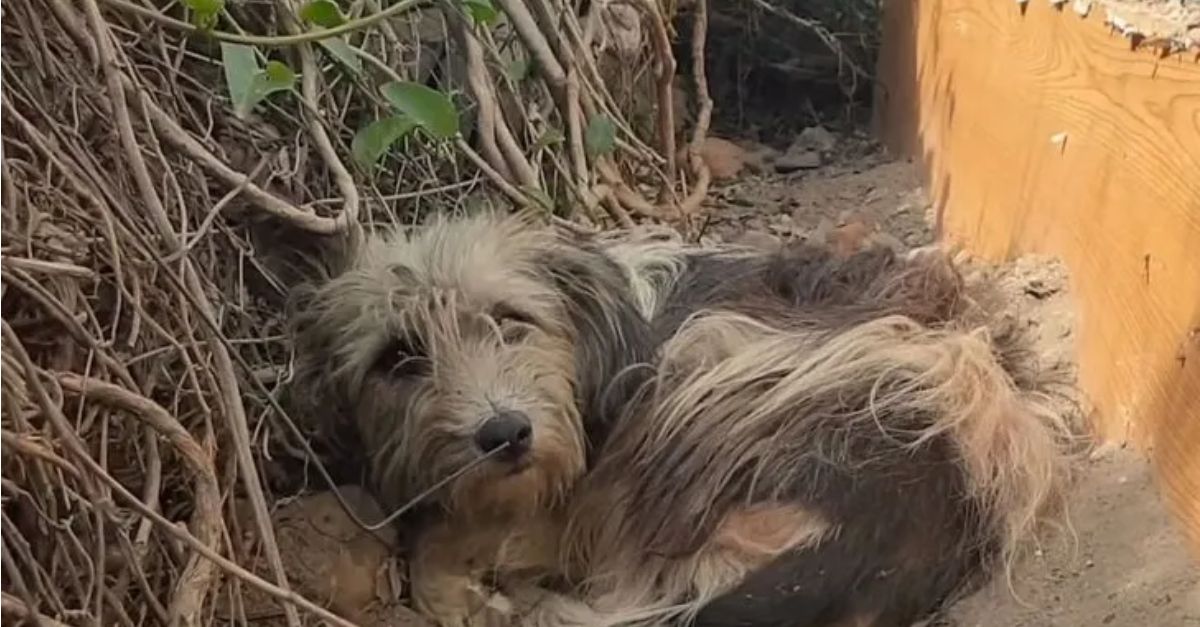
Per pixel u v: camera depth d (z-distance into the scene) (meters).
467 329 1.29
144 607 1.11
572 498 1.34
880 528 1.26
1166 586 1.22
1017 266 1.53
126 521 1.12
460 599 1.31
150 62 1.38
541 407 1.28
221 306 1.30
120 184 1.21
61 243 1.16
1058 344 1.45
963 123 1.73
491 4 1.59
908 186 1.90
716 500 1.29
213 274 1.31
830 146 2.09
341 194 1.42
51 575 1.07
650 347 1.38
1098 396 1.38
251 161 1.42
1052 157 1.50
